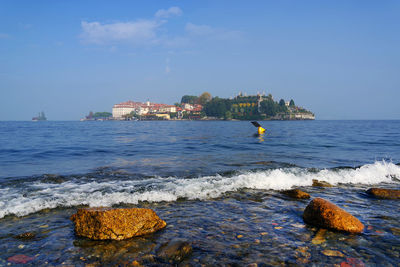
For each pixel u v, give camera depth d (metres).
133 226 4.48
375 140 26.56
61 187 7.72
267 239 4.41
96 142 24.02
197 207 6.10
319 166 11.66
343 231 4.76
